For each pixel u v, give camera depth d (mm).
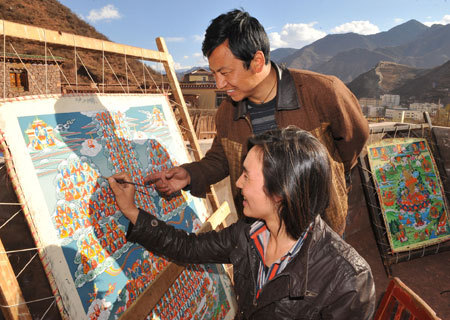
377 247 3797
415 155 3752
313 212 843
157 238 1116
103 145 1143
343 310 854
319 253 894
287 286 902
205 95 34094
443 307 2871
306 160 798
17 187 793
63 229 889
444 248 3561
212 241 1153
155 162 1421
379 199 3535
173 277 1193
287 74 1582
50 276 807
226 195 3121
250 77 1293
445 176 3818
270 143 836
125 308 1003
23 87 15055
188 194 1645
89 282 917
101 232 1015
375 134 3699
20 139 844
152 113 1529
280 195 812
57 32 1004
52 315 846
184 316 1272
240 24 1186
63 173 946
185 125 1888
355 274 854
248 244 1055
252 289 1039
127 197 1112
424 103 151875
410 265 3479
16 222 818
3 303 714
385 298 1280
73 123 1044
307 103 1589
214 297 1526
